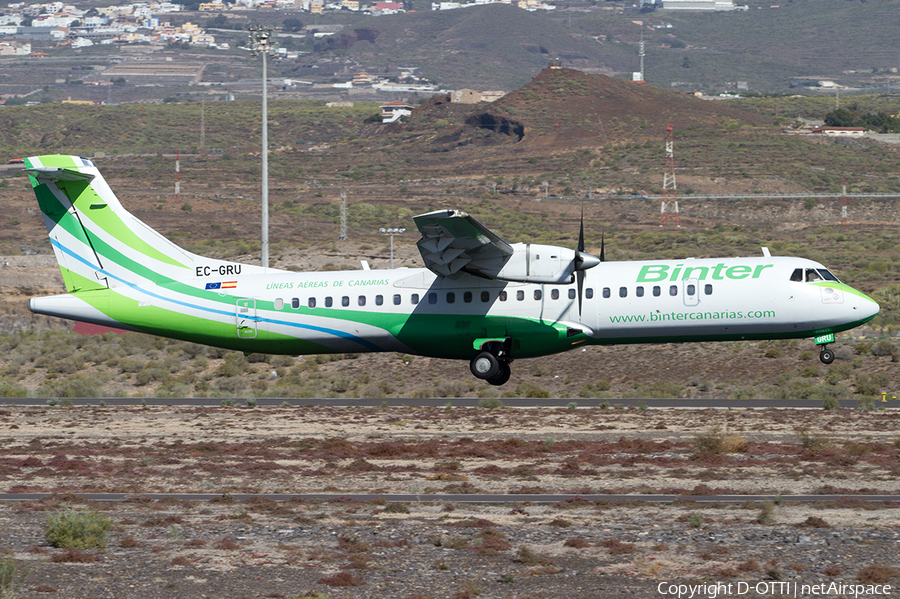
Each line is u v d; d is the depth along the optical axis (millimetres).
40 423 118562
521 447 95312
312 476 81938
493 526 63000
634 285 115312
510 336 117000
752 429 105438
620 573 52125
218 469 85062
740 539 58656
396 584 50594
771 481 76688
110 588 49594
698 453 89125
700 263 117000
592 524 63219
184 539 59812
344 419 119500
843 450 90125
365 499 72250
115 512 68750
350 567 53250
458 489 75812
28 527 63781
